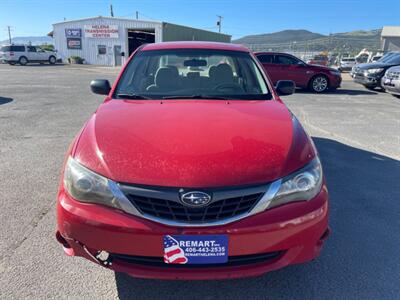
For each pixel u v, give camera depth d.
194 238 1.79
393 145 5.43
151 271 1.88
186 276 1.87
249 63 3.44
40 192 3.49
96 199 1.87
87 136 2.18
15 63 30.30
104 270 2.34
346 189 3.70
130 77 3.23
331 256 2.54
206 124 2.27
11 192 3.48
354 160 4.66
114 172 1.86
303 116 7.69
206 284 2.25
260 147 2.01
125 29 32.50
